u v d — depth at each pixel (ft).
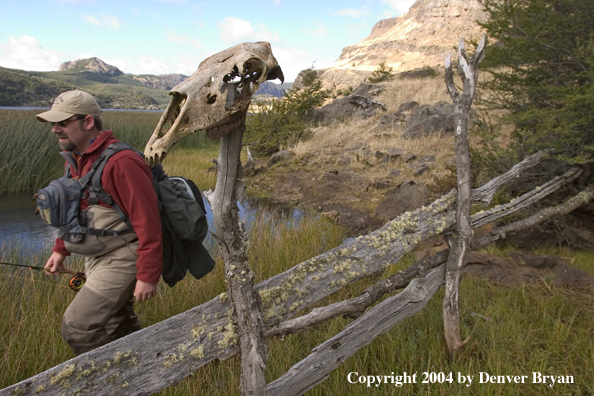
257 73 5.16
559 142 15.29
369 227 23.56
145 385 5.85
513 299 12.62
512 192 18.79
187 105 4.77
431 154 36.65
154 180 7.77
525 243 17.04
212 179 35.88
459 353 9.84
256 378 6.31
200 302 12.57
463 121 10.28
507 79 19.25
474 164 19.90
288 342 10.14
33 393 5.16
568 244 16.78
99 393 5.56
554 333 10.38
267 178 38.34
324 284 7.81
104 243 7.43
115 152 7.04
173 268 7.63
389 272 14.83
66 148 7.56
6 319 10.89
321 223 23.72
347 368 9.31
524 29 17.78
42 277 14.61
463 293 12.84
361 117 58.39
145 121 60.75
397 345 10.12
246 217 25.58
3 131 33.63
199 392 8.65
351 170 35.81
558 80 18.29
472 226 11.23
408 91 63.98
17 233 21.74
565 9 17.71
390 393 8.68
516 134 18.83
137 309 11.87
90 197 7.17
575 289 13.20
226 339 6.37
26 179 32.01
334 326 10.76
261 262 16.11
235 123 5.17
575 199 14.60
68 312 7.66
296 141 52.42
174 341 6.11
